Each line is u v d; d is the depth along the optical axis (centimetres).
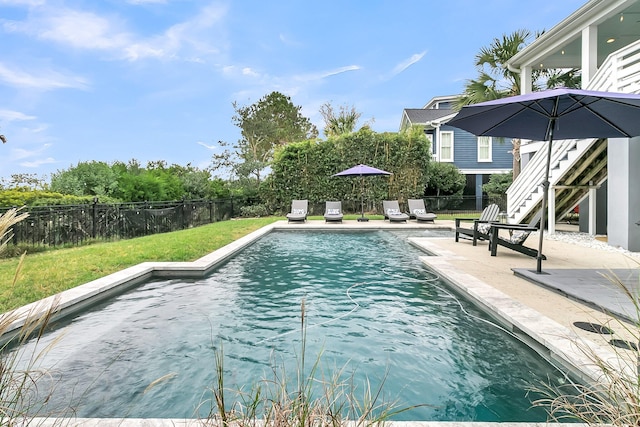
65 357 327
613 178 780
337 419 169
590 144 823
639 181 736
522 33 1465
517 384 277
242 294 517
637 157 733
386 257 782
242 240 948
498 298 429
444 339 359
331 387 206
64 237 836
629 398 167
